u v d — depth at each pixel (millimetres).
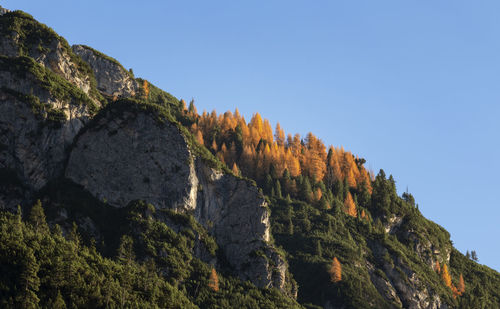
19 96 191375
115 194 190250
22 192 179625
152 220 186625
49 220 175250
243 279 187875
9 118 187750
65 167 190625
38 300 137000
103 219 183125
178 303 160750
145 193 192000
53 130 191875
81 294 145125
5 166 182125
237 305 173625
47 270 146250
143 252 177375
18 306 133875
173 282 172875
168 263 177000
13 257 144625
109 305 146250
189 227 190250
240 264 191375
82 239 173250
